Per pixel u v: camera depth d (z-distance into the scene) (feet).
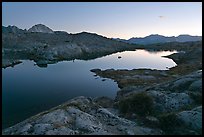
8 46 545.03
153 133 97.81
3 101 185.98
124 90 195.52
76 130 93.20
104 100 172.14
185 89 145.59
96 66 407.85
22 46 564.71
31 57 472.03
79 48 629.10
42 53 505.66
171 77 272.72
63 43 646.33
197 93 131.85
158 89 155.94
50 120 98.73
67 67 384.47
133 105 128.67
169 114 106.52
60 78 287.07
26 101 187.83
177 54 568.41
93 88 240.73
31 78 281.74
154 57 570.87
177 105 124.36
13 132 94.17
